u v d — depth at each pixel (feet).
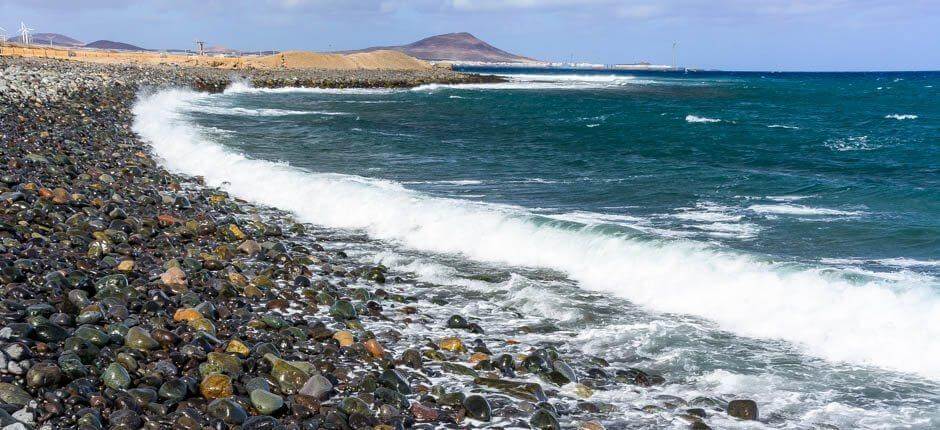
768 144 94.68
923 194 53.93
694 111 176.04
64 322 22.89
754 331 26.94
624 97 251.39
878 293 26.30
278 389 20.51
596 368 23.43
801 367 23.84
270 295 29.53
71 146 62.34
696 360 24.43
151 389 19.04
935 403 21.25
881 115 165.78
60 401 17.72
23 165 49.42
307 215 47.98
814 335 25.94
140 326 23.36
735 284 29.58
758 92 308.60
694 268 31.35
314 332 25.21
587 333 27.04
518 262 36.70
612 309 29.76
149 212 42.27
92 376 19.43
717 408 20.83
